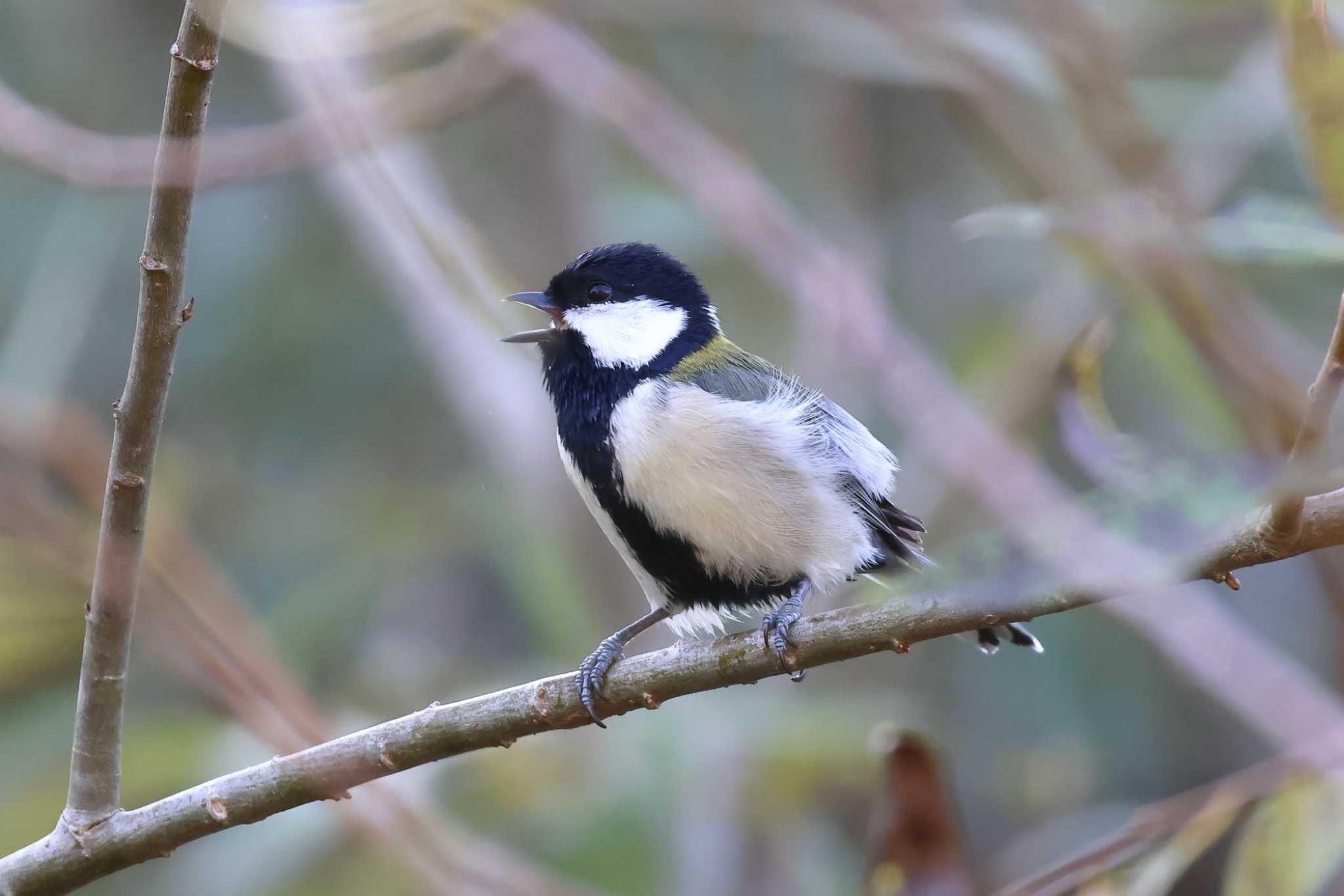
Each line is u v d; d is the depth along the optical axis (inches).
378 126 365.7
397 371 504.7
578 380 333.1
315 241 502.3
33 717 379.2
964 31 334.3
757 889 407.8
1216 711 450.3
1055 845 433.1
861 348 283.0
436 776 392.5
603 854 387.5
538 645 477.7
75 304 423.5
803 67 530.9
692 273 351.9
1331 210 237.8
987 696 483.8
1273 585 441.4
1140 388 400.2
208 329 492.7
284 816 392.5
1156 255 246.4
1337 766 193.6
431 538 485.1
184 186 211.2
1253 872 241.8
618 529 325.1
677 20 464.4
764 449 312.2
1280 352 241.6
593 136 510.6
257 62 499.5
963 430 246.2
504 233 503.8
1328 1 243.1
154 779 358.6
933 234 534.0
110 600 231.1
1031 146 331.0
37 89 493.7
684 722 408.2
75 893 409.4
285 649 438.3
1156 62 455.5
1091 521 168.1
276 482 490.6
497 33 364.5
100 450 288.8
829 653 246.1
